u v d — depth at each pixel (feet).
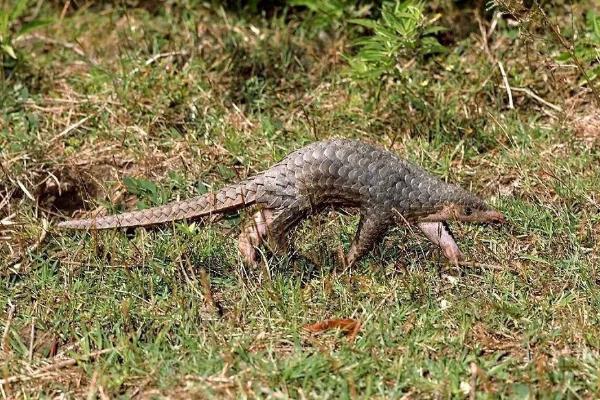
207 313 27.58
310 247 29.84
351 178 27.63
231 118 37.29
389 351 25.59
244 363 25.23
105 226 29.30
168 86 38.11
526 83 38.17
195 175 34.24
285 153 34.88
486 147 35.68
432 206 28.07
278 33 41.04
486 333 26.48
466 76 38.42
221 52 40.34
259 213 28.53
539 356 25.25
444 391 24.04
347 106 37.40
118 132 36.47
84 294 28.37
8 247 30.96
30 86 39.60
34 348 26.76
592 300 27.53
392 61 36.04
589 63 37.78
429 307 27.43
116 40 42.37
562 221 30.73
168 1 43.65
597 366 24.57
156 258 29.73
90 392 24.27
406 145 35.19
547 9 40.98
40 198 34.27
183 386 24.67
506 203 31.81
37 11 44.75
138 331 26.61
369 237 28.30
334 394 24.16
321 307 27.48
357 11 41.09
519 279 28.63
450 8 41.19
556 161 34.01
